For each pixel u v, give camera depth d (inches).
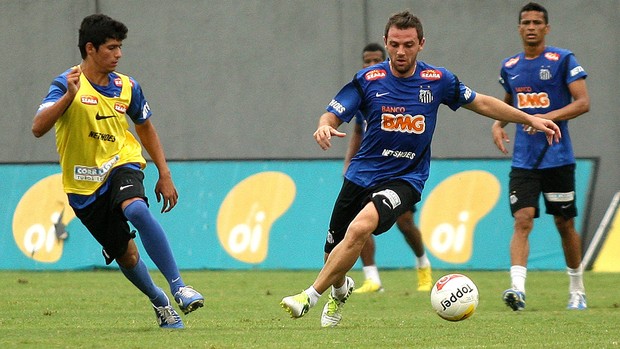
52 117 846.5
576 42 2149.4
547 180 1246.9
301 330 915.4
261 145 2277.3
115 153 900.6
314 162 1995.6
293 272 1861.5
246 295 1403.8
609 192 2128.4
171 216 2001.7
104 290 1472.7
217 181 2012.8
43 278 1717.5
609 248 1940.2
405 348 775.1
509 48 2178.9
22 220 2000.5
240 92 2283.5
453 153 2203.5
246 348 763.4
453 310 952.9
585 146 2151.8
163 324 946.7
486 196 1943.9
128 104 907.4
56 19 2327.8
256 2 2273.6
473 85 2191.2
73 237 1968.5
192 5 2293.3
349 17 2229.3
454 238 1929.1
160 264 887.1
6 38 2342.5
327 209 1959.9
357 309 1213.7
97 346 775.7
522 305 1176.8
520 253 1218.0
